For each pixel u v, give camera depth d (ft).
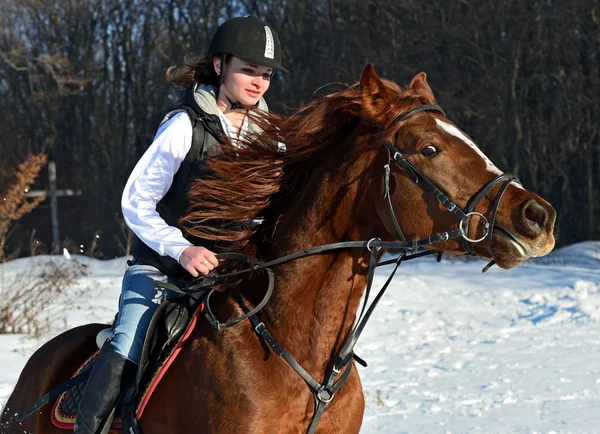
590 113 109.29
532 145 111.75
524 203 13.05
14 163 147.13
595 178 109.50
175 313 14.99
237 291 14.90
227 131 15.75
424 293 58.18
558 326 46.21
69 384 16.42
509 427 25.90
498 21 105.70
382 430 26.00
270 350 14.14
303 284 14.42
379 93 14.15
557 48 108.17
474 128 111.65
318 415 14.14
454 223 13.39
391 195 13.82
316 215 14.58
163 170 15.07
